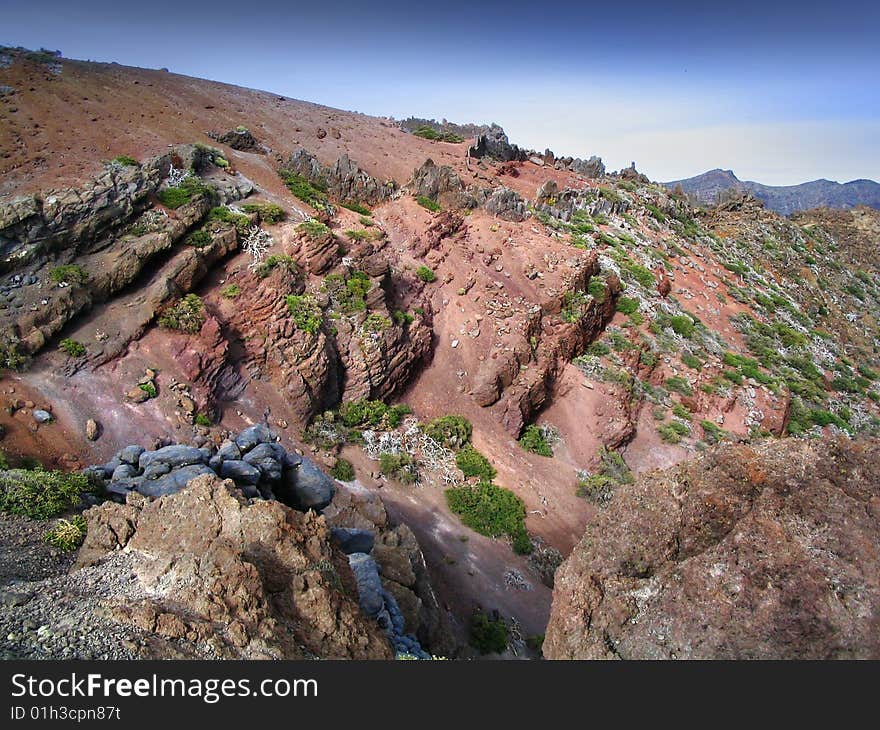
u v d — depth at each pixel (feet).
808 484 42.39
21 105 138.51
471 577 97.09
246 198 134.41
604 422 140.67
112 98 162.09
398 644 58.65
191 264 106.11
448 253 159.63
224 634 42.88
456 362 138.62
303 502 81.35
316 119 218.38
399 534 85.10
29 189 106.52
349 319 120.67
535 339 145.69
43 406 85.40
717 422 156.76
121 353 95.40
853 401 193.57
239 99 207.72
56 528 56.13
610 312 172.55
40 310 91.97
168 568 49.39
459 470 118.83
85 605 44.73
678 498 45.98
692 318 188.96
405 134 241.55
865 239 342.03
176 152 130.72
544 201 207.41
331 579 53.78
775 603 38.04
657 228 237.04
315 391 110.63
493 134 247.50
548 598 99.04
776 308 229.45
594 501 123.65
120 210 106.11
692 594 40.91
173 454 74.18
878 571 37.58
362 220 154.92
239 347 107.04
